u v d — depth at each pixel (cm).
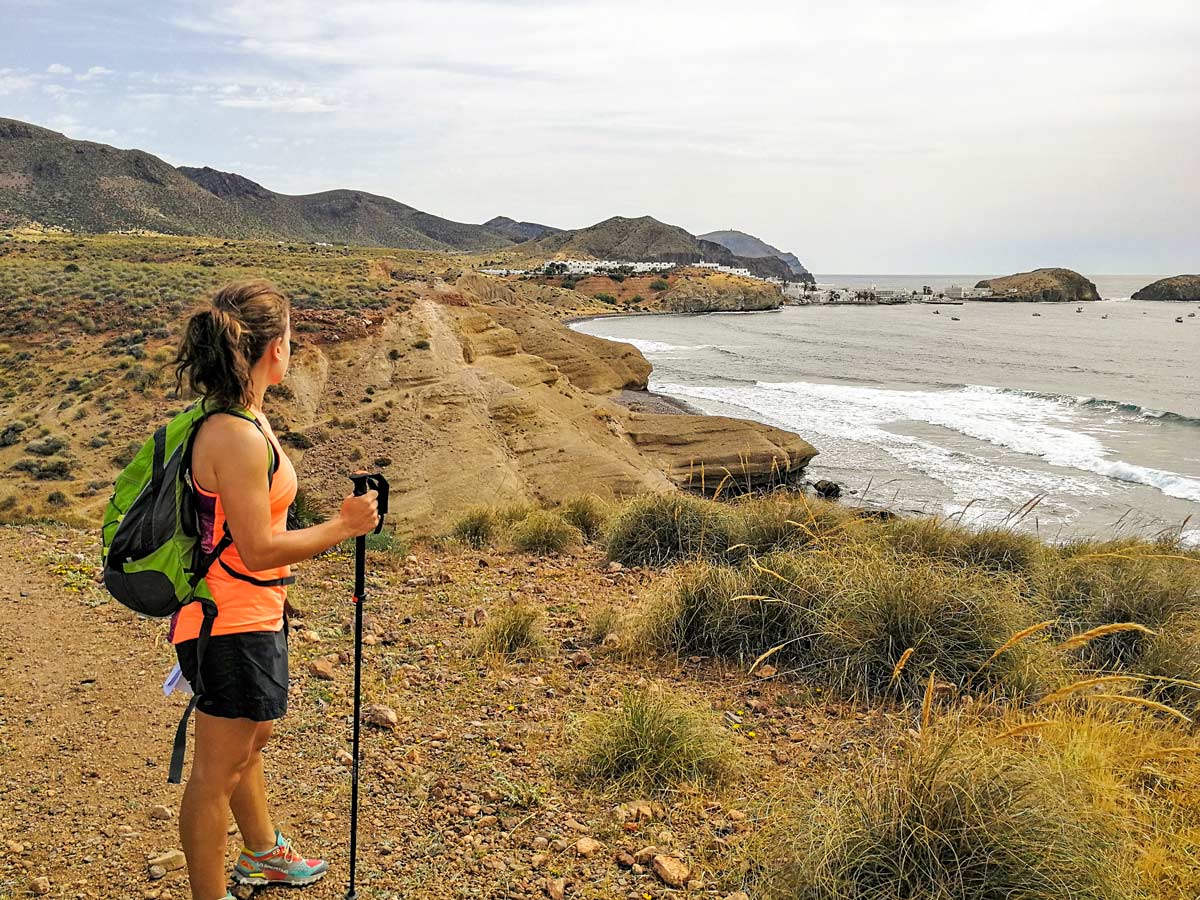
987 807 339
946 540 834
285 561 267
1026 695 545
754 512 895
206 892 289
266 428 272
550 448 2897
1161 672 583
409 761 446
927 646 573
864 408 4922
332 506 2392
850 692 565
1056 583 733
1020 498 2784
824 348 9394
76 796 397
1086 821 345
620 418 3600
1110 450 3578
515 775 436
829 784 396
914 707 533
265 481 263
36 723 471
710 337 11350
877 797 359
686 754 446
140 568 263
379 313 3288
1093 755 419
